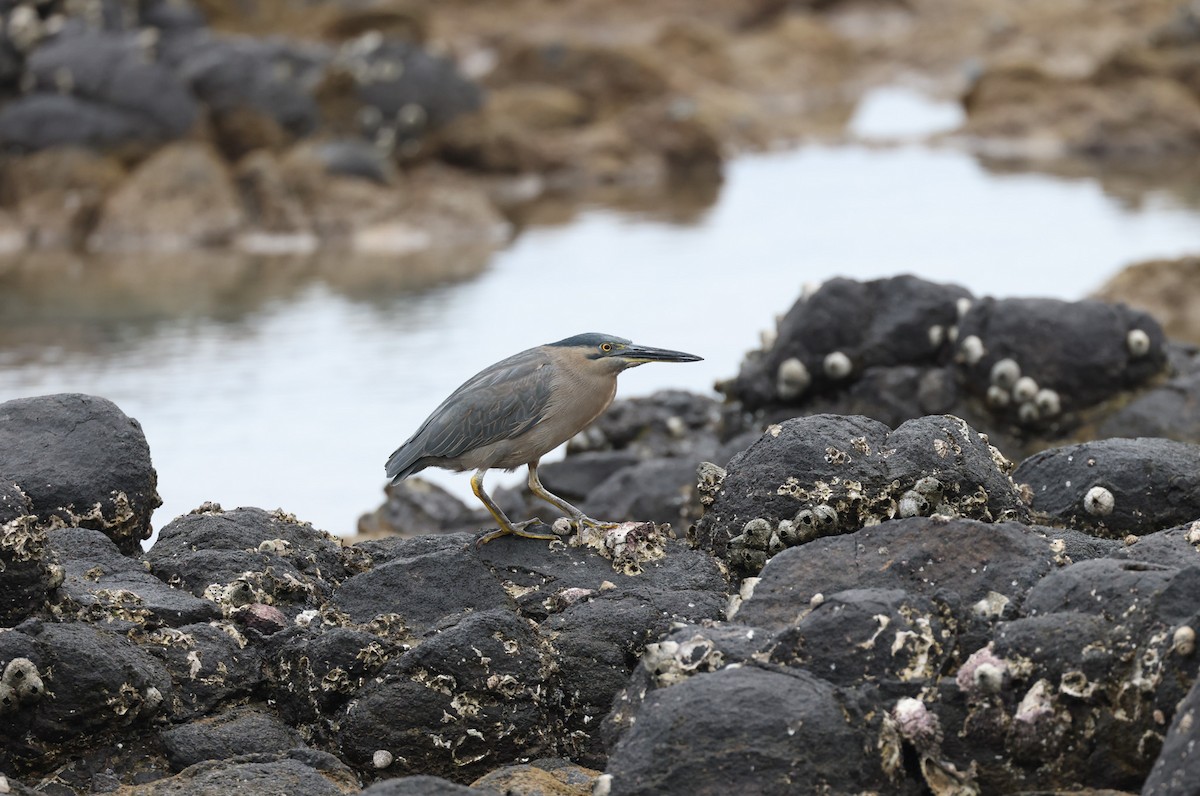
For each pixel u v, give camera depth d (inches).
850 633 306.2
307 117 1652.3
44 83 1562.5
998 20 2689.5
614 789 283.6
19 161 1544.0
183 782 313.7
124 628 346.0
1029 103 2017.7
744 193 1658.5
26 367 949.8
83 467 408.2
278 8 2209.6
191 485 709.3
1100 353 617.3
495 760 332.5
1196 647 279.4
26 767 324.8
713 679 294.2
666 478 631.2
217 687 347.6
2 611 337.4
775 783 280.8
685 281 1167.6
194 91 1609.3
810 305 633.0
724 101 2214.6
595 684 344.5
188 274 1302.9
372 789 289.9
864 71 2677.2
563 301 1107.9
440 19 2876.5
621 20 2970.0
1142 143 1930.4
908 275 642.8
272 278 1273.4
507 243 1408.7
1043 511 401.1
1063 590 308.0
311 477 719.1
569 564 375.2
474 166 1791.3
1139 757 284.7
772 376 639.1
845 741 285.9
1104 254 1221.7
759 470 374.9
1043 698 292.0
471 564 369.7
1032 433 622.8
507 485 747.4
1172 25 2106.3
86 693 325.7
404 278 1242.0
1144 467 395.9
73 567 376.5
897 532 340.2
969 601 323.6
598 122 2086.6
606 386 381.7
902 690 298.7
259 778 309.7
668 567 372.8
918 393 625.6
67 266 1362.0
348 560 407.8
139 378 915.4
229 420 815.7
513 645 335.9
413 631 355.9
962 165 1823.3
